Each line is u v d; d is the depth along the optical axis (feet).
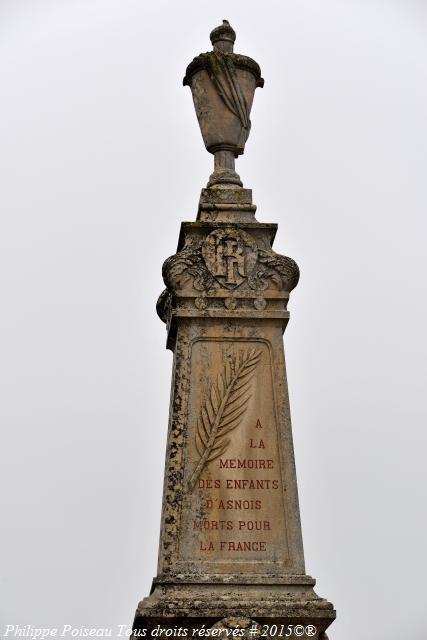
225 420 26.12
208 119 30.40
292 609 23.15
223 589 23.90
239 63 30.83
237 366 26.81
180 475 25.41
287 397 26.53
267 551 24.73
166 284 27.63
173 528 24.80
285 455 25.81
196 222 28.22
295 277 27.94
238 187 29.45
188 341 26.99
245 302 27.45
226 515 25.04
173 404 26.23
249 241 28.07
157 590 24.38
